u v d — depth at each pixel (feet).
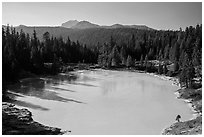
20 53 312.29
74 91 221.25
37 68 317.22
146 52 516.32
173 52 425.69
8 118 121.60
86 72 375.25
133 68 412.16
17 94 202.08
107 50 504.84
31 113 146.10
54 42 453.99
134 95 207.31
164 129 125.49
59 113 151.94
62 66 387.55
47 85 249.96
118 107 168.14
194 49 378.12
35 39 419.54
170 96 203.82
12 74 252.21
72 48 469.57
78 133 118.93
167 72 339.98
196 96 187.83
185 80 232.94
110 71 395.34
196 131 104.83
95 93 213.46
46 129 117.39
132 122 137.39
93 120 140.05
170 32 606.55
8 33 346.13
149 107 168.96
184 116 148.66
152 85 259.80
